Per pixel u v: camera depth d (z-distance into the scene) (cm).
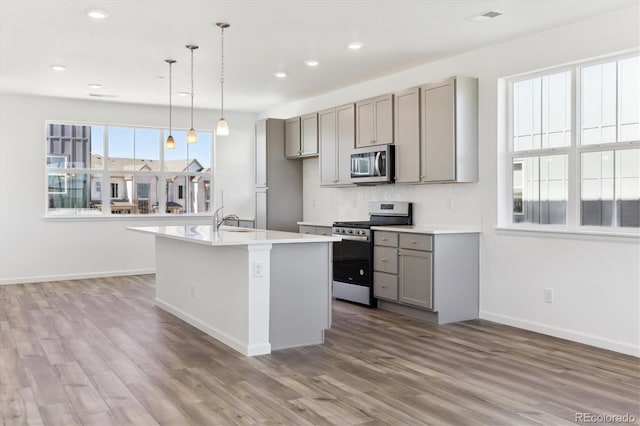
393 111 581
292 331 424
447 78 514
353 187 697
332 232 644
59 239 765
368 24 443
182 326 496
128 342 438
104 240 796
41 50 515
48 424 278
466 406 302
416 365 377
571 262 444
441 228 546
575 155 454
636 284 400
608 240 416
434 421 281
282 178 790
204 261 477
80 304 595
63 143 777
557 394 320
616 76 427
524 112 499
